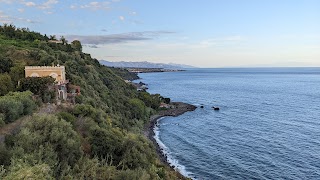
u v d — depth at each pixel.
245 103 143.00
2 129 30.83
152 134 83.19
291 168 55.19
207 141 74.88
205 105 139.12
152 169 38.09
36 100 43.41
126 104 93.12
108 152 33.88
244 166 56.81
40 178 19.28
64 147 27.33
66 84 58.88
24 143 24.83
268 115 109.06
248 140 74.56
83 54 120.81
